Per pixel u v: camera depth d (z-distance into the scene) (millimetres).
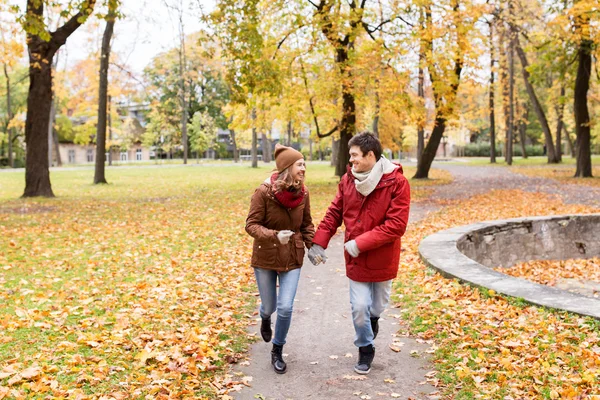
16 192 21922
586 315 4695
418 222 12688
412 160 69000
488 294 5656
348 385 3902
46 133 18938
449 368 4082
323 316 5645
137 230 11234
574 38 19453
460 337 4652
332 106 22562
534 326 4672
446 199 17906
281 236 3844
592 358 3922
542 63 25656
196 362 4176
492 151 46938
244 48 15180
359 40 21281
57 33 17859
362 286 4043
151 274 7320
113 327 4953
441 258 7281
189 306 5742
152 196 19688
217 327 5117
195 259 8422
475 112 44406
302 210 4195
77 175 34938
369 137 3910
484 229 9711
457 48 18750
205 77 63781
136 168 46375
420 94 28266
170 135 67938
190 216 13758
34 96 18531
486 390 3621
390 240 3852
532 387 3590
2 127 56094
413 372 4102
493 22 24219
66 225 11984
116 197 19234
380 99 21922
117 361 4102
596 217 11164
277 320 4148
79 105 46312
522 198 17656
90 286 6543
